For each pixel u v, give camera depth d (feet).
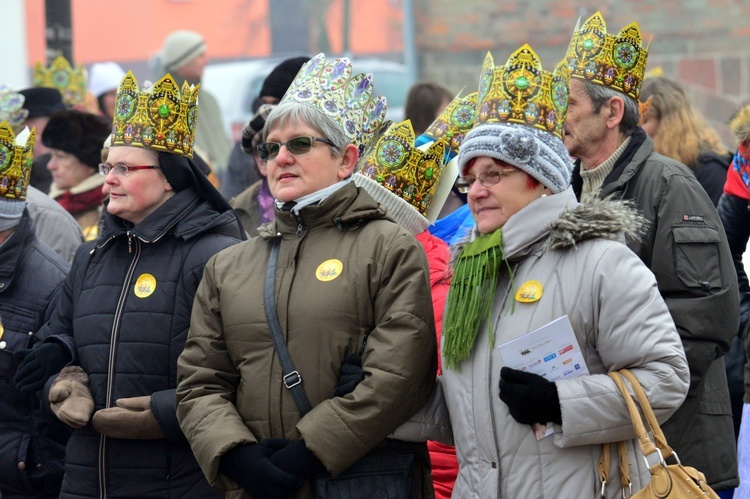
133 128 40.24
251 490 32.48
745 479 40.52
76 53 138.10
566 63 35.65
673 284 37.29
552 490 30.19
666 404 29.91
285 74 54.54
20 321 43.73
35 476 43.55
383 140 42.04
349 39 139.13
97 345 39.22
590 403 29.66
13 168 44.06
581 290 30.48
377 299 33.60
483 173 31.86
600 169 40.06
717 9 123.54
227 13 140.67
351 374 32.99
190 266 39.11
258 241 35.88
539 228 31.24
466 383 31.63
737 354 48.08
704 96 124.36
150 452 38.37
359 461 33.14
